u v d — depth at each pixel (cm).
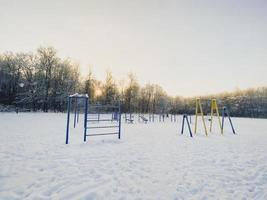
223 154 556
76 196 259
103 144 644
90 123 1473
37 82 3109
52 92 3259
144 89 5066
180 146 665
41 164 390
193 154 544
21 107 3078
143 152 545
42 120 1469
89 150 540
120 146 622
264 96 4706
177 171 384
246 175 374
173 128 1359
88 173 351
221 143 759
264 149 645
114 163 421
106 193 273
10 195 254
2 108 2778
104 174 350
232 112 4666
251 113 4453
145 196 269
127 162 434
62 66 3459
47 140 655
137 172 369
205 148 643
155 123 1858
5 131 808
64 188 283
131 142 710
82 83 3791
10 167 364
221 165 440
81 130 985
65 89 3331
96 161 431
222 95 5588
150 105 5053
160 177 346
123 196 266
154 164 427
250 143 771
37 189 275
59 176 330
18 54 3212
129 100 4428
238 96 4991
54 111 3200
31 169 358
